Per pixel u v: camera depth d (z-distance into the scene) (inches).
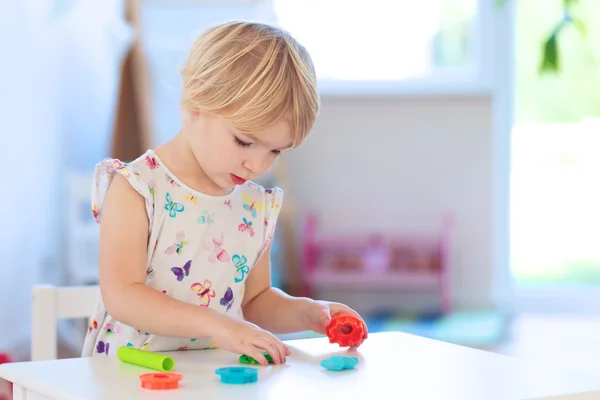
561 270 168.1
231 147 40.4
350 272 153.0
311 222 156.2
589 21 163.9
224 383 32.9
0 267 117.1
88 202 138.4
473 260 160.9
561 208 168.7
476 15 161.6
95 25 143.0
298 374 34.7
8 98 120.9
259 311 48.2
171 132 143.5
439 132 161.3
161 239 44.9
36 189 132.7
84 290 50.2
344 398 30.5
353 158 162.6
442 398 30.6
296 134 40.5
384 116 161.9
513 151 167.6
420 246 153.8
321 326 44.7
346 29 163.3
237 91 38.9
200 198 46.2
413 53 162.9
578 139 168.2
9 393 66.0
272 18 149.0
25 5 127.6
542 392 31.6
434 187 161.5
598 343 124.4
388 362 37.1
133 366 35.9
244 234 47.8
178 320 39.3
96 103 147.9
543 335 131.1
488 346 121.4
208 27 43.5
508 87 161.3
